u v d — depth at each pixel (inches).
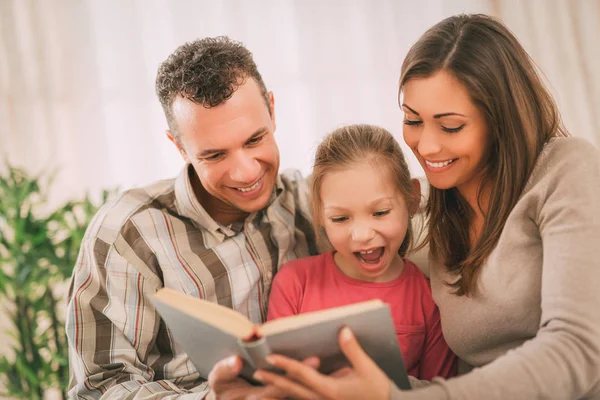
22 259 88.3
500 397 31.8
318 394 32.4
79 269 53.1
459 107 39.4
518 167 40.3
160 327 52.9
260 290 54.1
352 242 46.6
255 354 31.9
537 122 41.1
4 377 102.0
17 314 93.7
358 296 49.4
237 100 48.1
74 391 50.3
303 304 50.2
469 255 43.1
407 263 51.4
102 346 50.6
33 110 117.3
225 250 53.6
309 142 126.4
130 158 120.6
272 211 55.7
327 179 46.8
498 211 41.2
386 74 127.0
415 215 53.6
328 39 126.1
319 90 126.1
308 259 53.0
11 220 89.0
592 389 36.2
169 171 121.9
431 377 48.3
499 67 39.8
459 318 43.7
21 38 116.9
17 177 93.7
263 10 124.3
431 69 39.8
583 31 126.0
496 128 40.2
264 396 35.0
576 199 37.0
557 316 34.7
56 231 91.6
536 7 126.0
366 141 47.3
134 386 47.5
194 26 122.1
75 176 118.9
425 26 127.0
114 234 52.8
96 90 119.3
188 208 53.7
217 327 32.7
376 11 126.5
